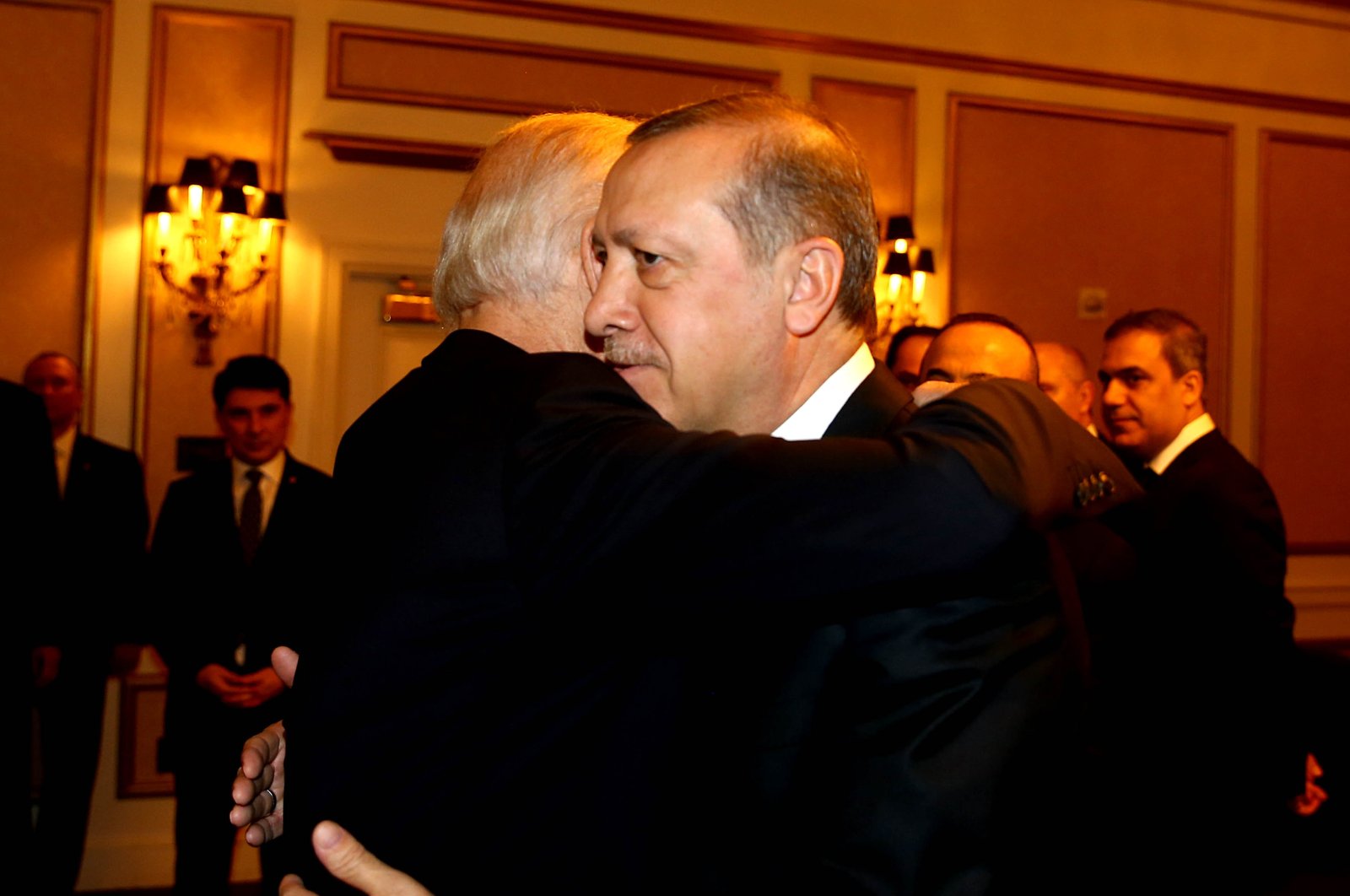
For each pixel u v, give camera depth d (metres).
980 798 0.90
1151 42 5.91
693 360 0.97
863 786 0.92
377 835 0.95
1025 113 5.70
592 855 0.94
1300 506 6.11
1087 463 0.92
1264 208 6.09
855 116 5.45
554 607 0.88
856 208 1.02
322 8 4.83
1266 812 2.24
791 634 0.98
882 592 0.81
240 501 3.88
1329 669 3.16
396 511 0.98
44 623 3.75
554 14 5.05
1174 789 2.15
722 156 0.97
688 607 0.83
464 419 0.98
